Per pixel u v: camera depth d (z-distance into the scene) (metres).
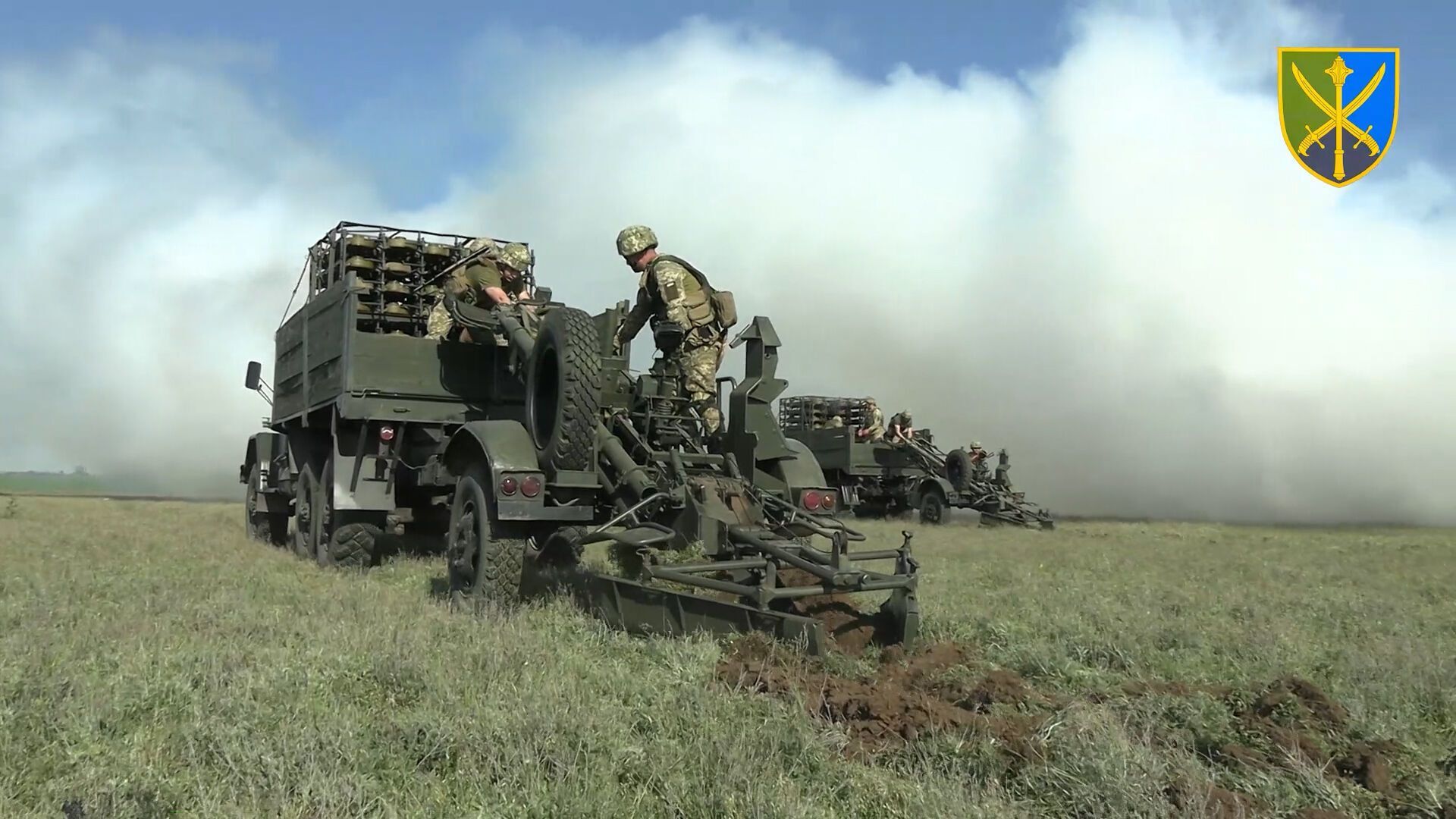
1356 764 3.67
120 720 3.85
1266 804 3.31
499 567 6.66
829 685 4.50
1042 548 14.04
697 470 7.05
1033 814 3.19
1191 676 5.18
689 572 5.79
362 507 8.92
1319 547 15.65
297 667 4.61
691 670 4.69
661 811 3.15
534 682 4.39
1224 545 15.69
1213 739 3.92
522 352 7.71
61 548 10.38
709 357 7.75
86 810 2.99
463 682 4.38
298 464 10.89
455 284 9.12
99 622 5.71
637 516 6.61
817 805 3.24
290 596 7.04
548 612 6.36
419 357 9.08
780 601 5.99
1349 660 5.33
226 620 5.89
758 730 3.77
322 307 9.78
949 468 23.42
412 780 3.35
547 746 3.53
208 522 16.23
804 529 6.51
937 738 3.78
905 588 5.61
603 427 7.06
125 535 12.41
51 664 4.64
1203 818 3.06
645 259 7.96
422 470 8.37
